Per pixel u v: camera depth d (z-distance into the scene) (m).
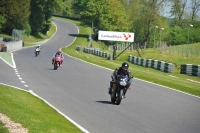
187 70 87.06
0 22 199.50
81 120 26.62
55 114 27.69
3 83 47.34
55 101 35.34
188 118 29.78
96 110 31.25
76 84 49.75
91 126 24.67
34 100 34.44
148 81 58.38
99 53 154.12
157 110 32.88
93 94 41.22
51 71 66.31
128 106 34.22
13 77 54.25
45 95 39.09
